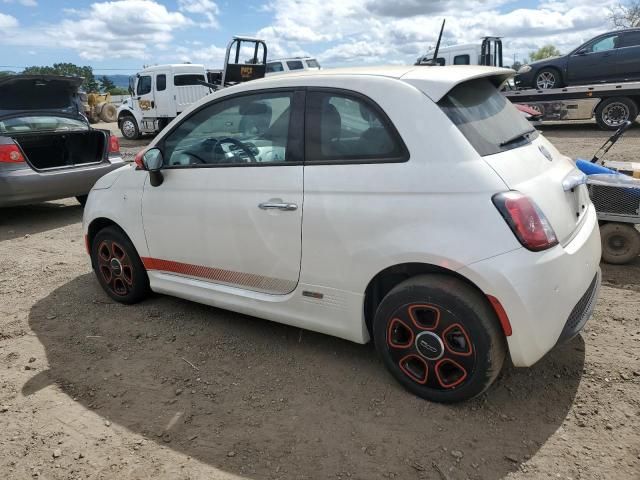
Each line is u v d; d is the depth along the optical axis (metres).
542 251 2.52
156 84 17.88
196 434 2.76
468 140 2.64
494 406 2.83
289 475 2.45
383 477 2.41
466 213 2.55
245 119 3.34
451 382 2.78
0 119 6.91
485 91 3.13
